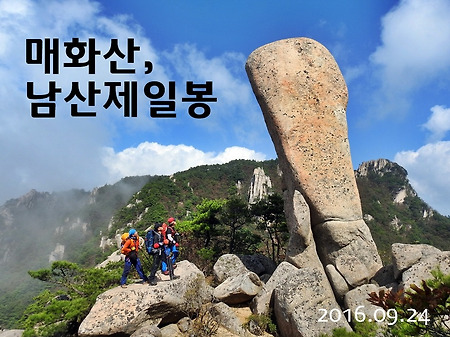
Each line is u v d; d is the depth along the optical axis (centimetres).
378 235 3144
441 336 469
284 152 1230
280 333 1018
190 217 3061
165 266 1117
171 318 1008
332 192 1203
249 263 1498
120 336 909
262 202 2312
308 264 1172
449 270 1003
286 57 1288
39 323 1426
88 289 1430
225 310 1049
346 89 1316
